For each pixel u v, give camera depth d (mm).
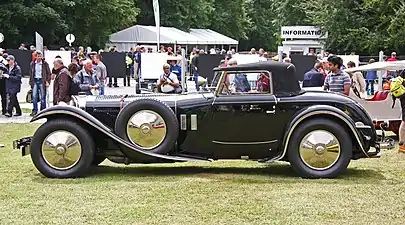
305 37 38469
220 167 9305
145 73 21797
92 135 8453
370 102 12047
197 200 7023
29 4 45844
